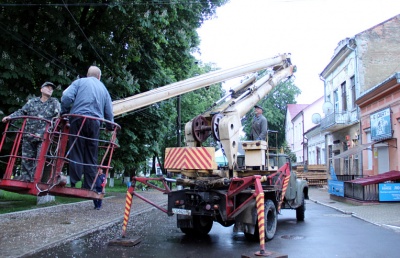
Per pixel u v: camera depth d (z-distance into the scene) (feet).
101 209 46.98
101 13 47.57
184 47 55.52
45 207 45.24
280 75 37.58
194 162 26.89
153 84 54.44
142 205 54.24
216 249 24.61
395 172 52.75
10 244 25.12
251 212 26.22
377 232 30.76
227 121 28.27
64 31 41.73
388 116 58.90
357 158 75.31
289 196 35.37
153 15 42.34
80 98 17.43
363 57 74.02
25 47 39.27
